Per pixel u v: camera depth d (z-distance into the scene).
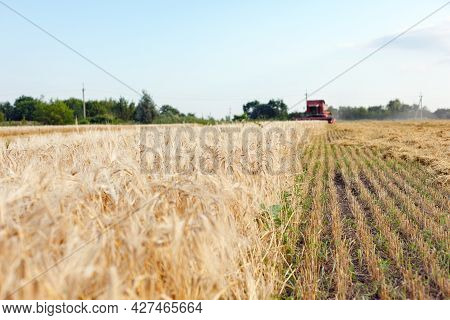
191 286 3.17
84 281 2.61
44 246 2.59
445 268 4.99
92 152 6.96
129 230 2.86
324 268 5.12
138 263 2.81
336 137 28.83
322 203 8.41
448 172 10.97
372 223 6.99
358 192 9.72
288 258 5.33
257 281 3.97
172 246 2.96
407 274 4.74
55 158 5.98
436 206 8.06
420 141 19.44
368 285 4.67
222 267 3.34
